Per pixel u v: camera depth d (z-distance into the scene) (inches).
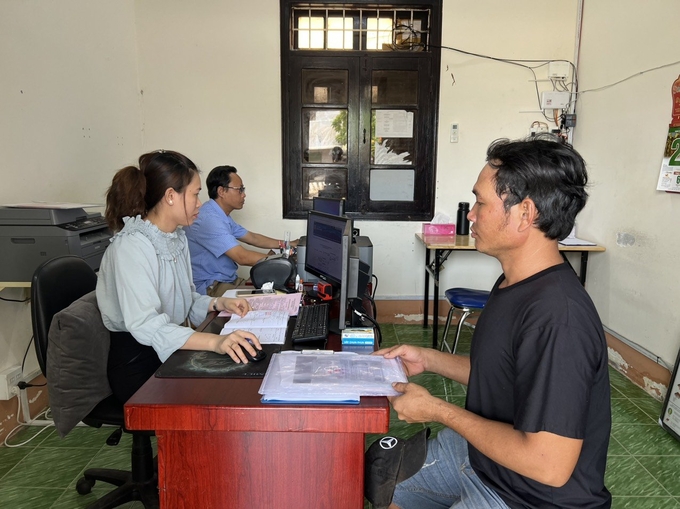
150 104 150.6
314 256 87.8
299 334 60.6
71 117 110.0
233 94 151.3
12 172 89.7
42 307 62.9
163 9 146.9
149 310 58.7
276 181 155.8
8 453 89.0
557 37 150.3
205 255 116.7
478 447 40.1
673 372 99.8
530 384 37.4
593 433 40.3
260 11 147.9
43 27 98.9
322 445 47.0
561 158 40.2
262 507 48.4
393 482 52.3
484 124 153.9
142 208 62.3
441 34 149.8
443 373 55.4
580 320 37.3
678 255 106.1
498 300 43.4
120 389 64.9
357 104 152.3
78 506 75.1
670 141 108.0
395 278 161.9
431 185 157.0
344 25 151.0
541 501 40.9
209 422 44.3
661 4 111.5
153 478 73.7
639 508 76.2
